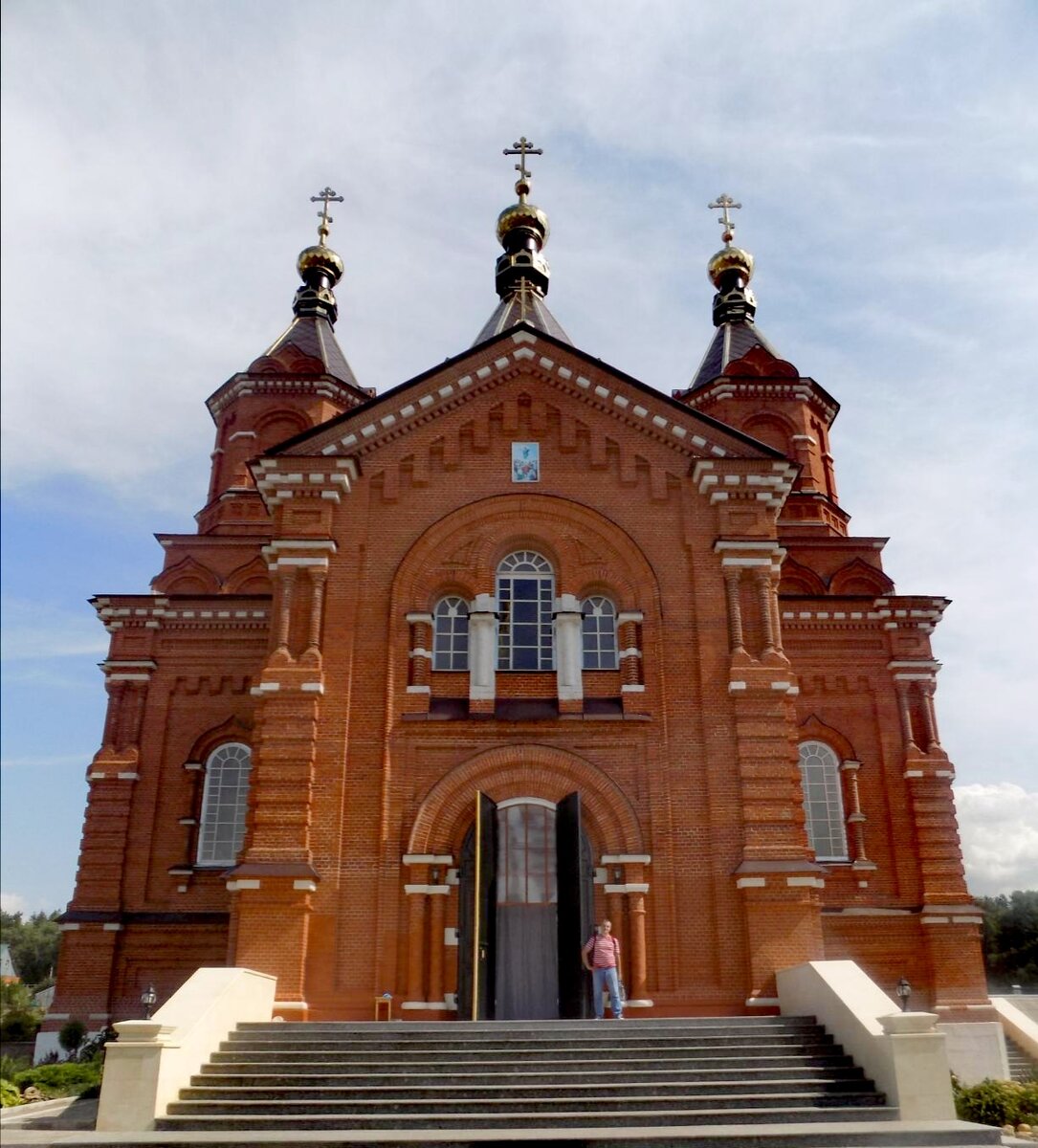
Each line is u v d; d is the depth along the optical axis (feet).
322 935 66.44
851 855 89.71
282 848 67.51
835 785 92.94
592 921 68.28
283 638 73.41
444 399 81.71
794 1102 49.47
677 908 68.18
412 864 68.13
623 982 66.13
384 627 75.10
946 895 87.61
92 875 87.97
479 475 80.02
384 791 70.13
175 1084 49.44
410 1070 52.65
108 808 90.22
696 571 77.10
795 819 69.62
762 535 77.71
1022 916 249.14
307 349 119.44
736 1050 54.75
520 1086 50.34
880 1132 43.80
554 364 82.99
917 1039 49.67
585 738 72.13
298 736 70.49
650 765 71.56
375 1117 47.26
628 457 80.64
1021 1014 85.20
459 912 67.36
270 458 77.87
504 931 68.28
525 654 76.07
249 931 65.41
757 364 119.03
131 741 92.58
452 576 76.89
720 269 130.62
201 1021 52.65
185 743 93.35
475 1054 53.88
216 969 58.54
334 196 133.59
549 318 114.01
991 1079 69.72
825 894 88.02
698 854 69.46
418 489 79.41
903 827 91.04
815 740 94.63
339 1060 53.72
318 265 128.57
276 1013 63.57
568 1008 64.18
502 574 78.43
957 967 85.20
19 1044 121.80
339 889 67.72
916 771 91.81
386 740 71.61
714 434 80.43
